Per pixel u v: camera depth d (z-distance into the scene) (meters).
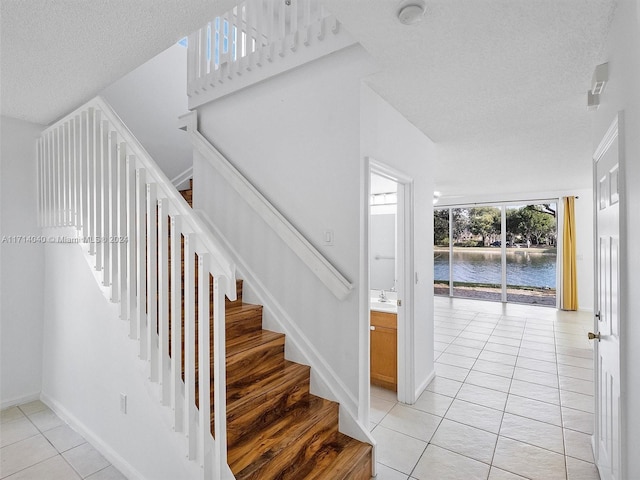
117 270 2.00
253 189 2.56
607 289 1.75
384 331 3.14
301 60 2.33
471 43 1.73
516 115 2.70
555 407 2.81
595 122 1.99
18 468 2.02
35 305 2.84
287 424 1.91
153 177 1.73
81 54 1.82
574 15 1.51
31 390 2.82
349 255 2.14
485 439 2.36
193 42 3.07
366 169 2.15
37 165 2.85
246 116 2.72
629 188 1.31
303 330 2.36
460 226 8.20
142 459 1.83
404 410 2.75
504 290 7.47
